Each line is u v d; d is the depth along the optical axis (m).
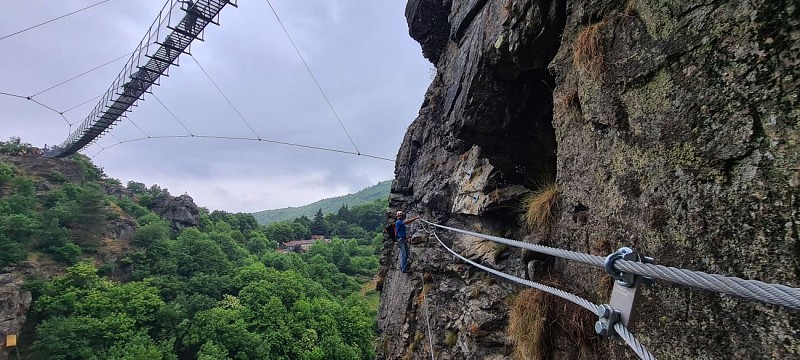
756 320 2.04
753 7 2.23
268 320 59.53
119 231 75.69
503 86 6.08
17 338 46.72
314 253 109.31
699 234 2.41
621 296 2.12
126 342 49.44
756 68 2.19
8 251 54.75
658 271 1.83
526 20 4.95
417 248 10.45
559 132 4.33
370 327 67.12
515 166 7.05
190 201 106.62
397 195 13.51
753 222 2.11
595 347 3.46
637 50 3.09
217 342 53.41
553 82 5.57
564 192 4.14
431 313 8.70
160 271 72.06
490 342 6.19
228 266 82.19
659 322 2.65
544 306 4.12
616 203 3.22
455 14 7.73
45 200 72.56
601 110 3.44
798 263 1.87
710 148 2.41
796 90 1.98
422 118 12.56
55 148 54.44
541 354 4.09
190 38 17.25
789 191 1.95
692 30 2.64
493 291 6.71
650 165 2.88
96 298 53.31
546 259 4.50
